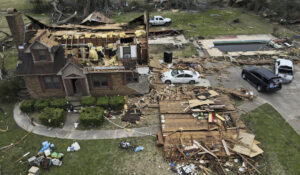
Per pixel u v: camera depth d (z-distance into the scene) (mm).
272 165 14375
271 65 26547
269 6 43719
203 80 23500
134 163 14555
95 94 20203
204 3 52781
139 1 50250
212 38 34281
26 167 14320
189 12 46594
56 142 16125
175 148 15000
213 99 19469
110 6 47656
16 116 18641
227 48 31891
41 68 18078
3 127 17500
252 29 37781
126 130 17094
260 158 14750
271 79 20453
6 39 32156
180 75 22297
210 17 43750
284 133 16906
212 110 17844
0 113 18906
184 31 36812
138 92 20484
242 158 14352
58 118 17016
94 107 18766
